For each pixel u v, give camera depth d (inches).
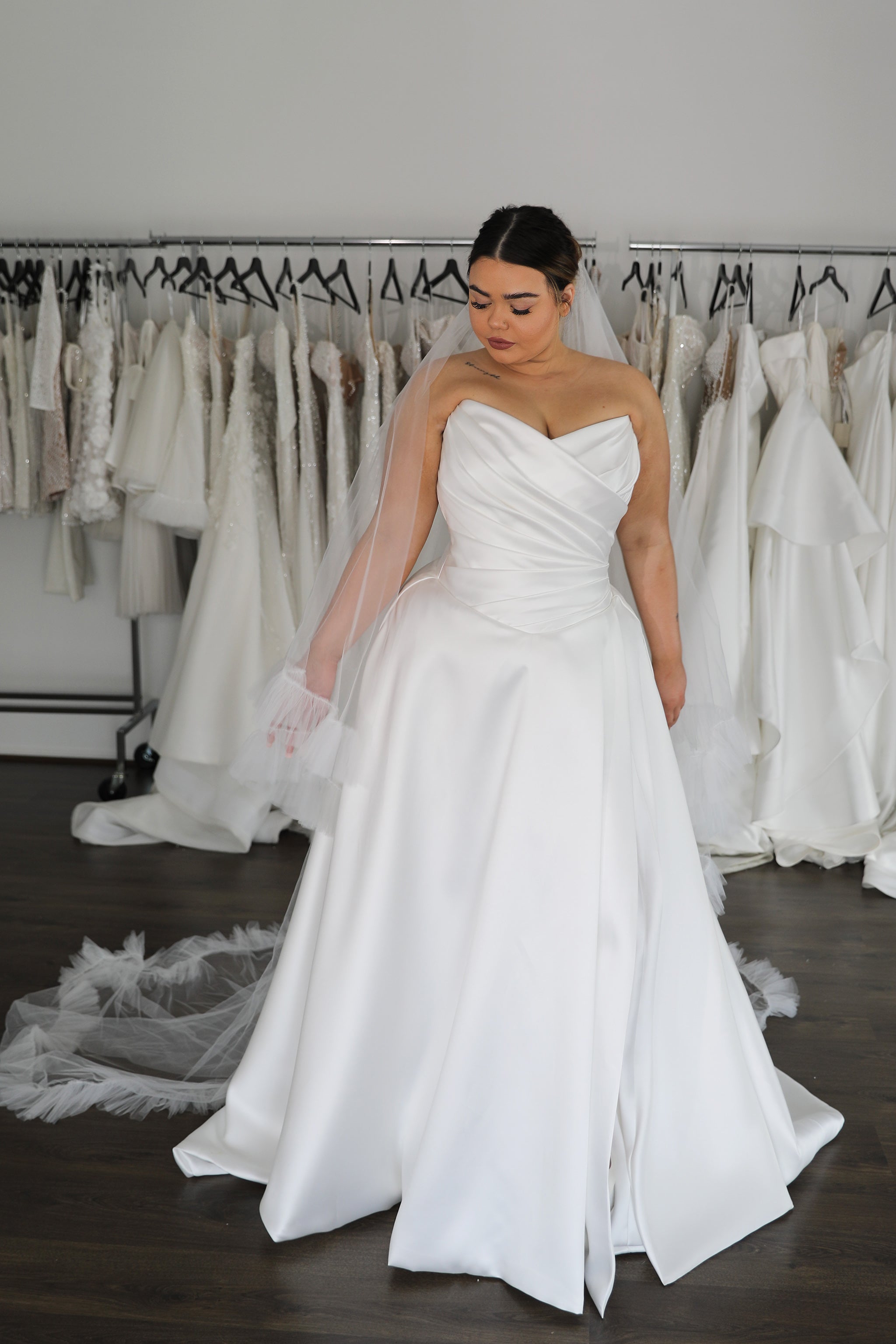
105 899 122.0
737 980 76.5
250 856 135.9
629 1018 67.7
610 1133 65.1
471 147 151.9
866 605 139.3
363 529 70.5
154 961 106.4
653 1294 65.6
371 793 68.8
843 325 152.9
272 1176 69.8
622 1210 68.7
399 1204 72.8
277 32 150.6
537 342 65.6
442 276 142.0
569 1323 63.4
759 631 134.6
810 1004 101.5
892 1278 67.2
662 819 71.5
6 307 147.3
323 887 74.0
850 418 141.5
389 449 69.3
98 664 169.2
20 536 166.1
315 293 155.8
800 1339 62.4
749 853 137.3
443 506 69.3
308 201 154.9
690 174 150.6
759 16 145.9
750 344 135.2
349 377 139.6
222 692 137.9
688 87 148.4
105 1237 69.6
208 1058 89.9
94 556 165.6
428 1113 69.2
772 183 150.1
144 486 137.8
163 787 140.9
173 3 150.8
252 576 138.6
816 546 133.3
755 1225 70.7
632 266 152.2
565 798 65.1
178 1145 77.3
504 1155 65.9
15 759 171.2
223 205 155.8
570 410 67.5
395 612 71.3
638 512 74.2
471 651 66.9
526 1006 65.0
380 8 149.2
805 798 137.3
